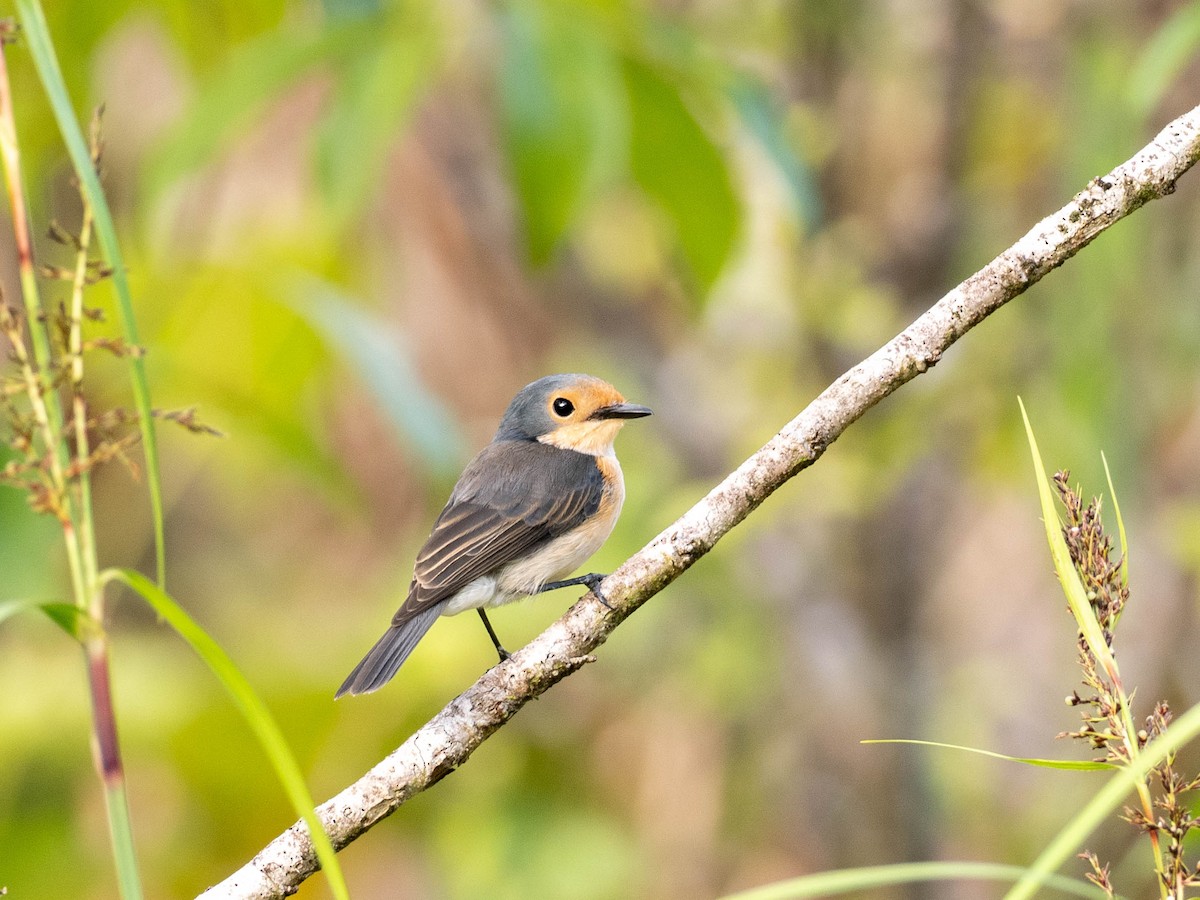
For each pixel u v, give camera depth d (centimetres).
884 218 1311
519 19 781
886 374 604
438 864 1338
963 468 1333
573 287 1419
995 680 1420
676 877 1332
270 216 1141
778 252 1268
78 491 435
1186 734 378
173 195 914
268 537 1482
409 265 1342
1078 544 461
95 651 427
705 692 1337
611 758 1388
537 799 1330
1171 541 1249
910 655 1299
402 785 573
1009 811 1388
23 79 970
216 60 986
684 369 1395
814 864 1309
